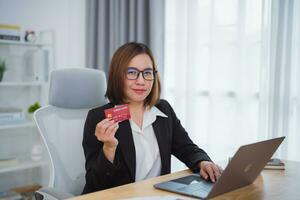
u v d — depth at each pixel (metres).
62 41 3.12
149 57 1.50
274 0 2.18
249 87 2.39
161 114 1.58
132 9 2.81
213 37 2.51
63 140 1.53
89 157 1.36
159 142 1.51
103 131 1.20
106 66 3.03
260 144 1.01
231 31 2.47
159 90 1.59
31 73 2.75
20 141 2.93
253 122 2.40
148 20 2.76
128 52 1.46
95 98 1.66
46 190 1.29
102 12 2.99
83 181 1.53
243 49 2.39
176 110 2.73
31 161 2.69
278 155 2.19
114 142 1.23
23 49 2.84
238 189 1.11
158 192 1.08
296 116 2.18
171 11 2.76
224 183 1.00
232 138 2.47
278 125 2.21
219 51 2.51
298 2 2.14
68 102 1.61
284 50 2.17
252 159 1.03
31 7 2.90
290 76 2.18
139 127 1.51
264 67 2.27
